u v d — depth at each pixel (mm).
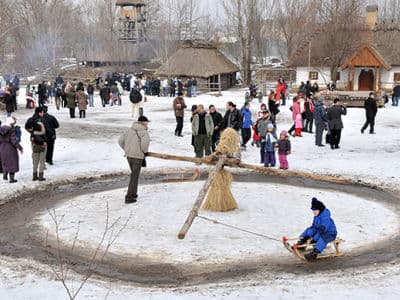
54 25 71750
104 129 27250
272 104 28484
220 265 10258
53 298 8688
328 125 22344
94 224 12688
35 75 66688
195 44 55812
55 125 19391
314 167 19094
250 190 15906
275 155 20578
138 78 46031
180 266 10227
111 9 76000
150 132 26297
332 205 14430
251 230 12188
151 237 11750
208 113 20891
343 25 50500
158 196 15172
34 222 13070
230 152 13422
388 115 32406
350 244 11406
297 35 65688
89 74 65250
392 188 16531
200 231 12094
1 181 17016
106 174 18203
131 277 9758
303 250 10719
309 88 38062
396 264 10281
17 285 9219
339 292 8812
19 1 69625
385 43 51969
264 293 8766
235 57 70562
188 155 21047
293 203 14500
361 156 20969
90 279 9609
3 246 11469
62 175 17938
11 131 16672
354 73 50500
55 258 10711
